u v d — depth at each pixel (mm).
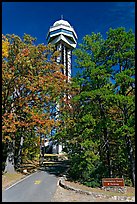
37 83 27562
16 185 22562
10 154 30062
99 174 24859
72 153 30703
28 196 17859
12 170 29922
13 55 26672
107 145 26094
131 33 24188
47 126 28203
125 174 27406
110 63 24156
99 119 24953
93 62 24953
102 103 25125
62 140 34000
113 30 24312
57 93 30484
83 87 25797
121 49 24203
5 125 26188
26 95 28859
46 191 19938
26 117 28000
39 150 51344
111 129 25469
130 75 23250
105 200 17688
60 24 101375
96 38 26547
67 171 32219
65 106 32531
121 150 26938
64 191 20234
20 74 27016
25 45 27688
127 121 23094
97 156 24719
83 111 26641
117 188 20672
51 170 36906
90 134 24734
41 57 29109
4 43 26062
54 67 30359
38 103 29516
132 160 24562
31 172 33938
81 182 23906
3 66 26375
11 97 28938
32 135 36844
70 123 30844
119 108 25375
